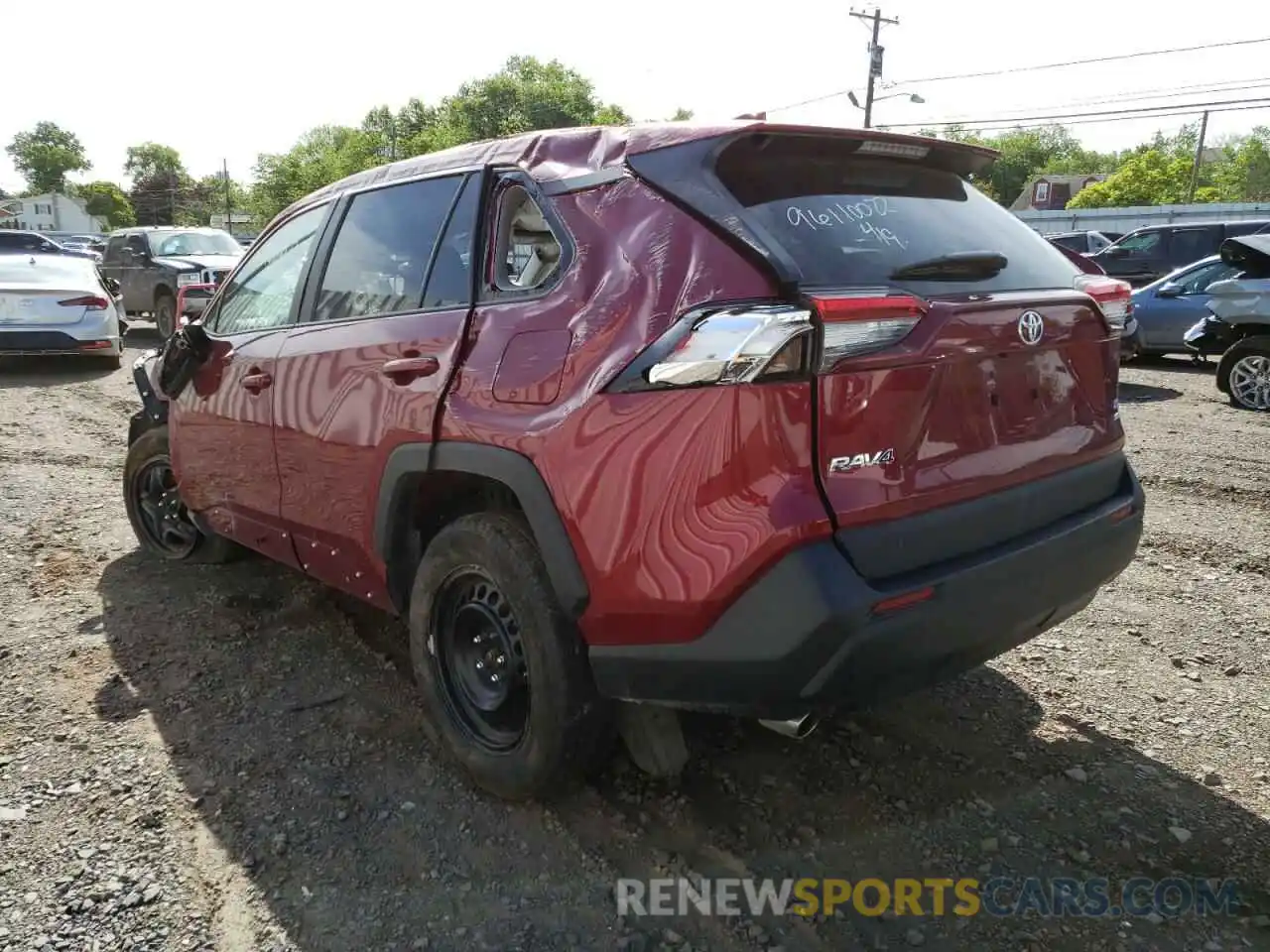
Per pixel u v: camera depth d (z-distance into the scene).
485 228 2.85
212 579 4.63
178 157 128.00
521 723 2.76
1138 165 67.56
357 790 2.88
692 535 2.18
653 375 2.22
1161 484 6.40
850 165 2.64
